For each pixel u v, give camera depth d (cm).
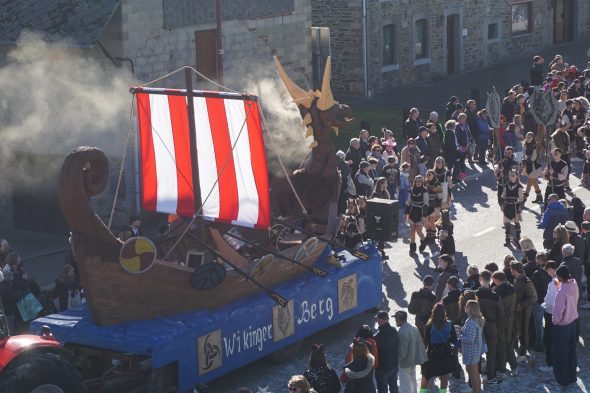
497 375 1905
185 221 2000
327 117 2161
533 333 1973
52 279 2586
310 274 2055
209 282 1814
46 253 2845
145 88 1961
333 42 4706
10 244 2955
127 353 1741
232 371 1959
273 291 1938
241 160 1905
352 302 2125
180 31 3194
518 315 1919
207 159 1941
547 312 1909
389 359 1705
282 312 1942
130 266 1731
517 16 5634
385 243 2780
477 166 3547
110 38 2986
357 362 1614
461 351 1873
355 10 4612
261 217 1916
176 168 1981
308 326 2011
